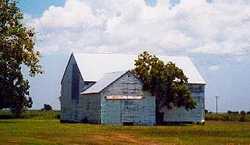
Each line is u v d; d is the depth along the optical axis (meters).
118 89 85.00
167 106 89.69
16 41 79.94
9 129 62.81
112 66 97.88
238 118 117.44
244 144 45.78
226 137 54.00
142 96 86.00
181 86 88.19
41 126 72.25
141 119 85.75
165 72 87.19
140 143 45.75
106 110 84.44
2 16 79.31
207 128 72.38
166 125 84.56
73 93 98.94
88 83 93.75
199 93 95.56
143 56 87.31
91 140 48.12
